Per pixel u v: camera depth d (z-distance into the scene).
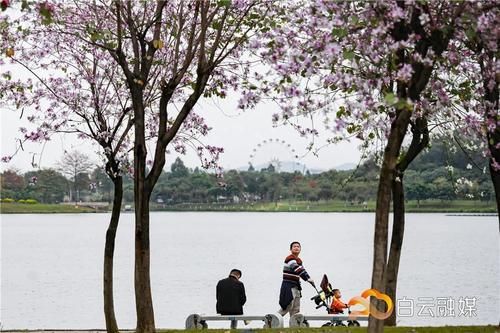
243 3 20.83
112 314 23.50
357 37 15.84
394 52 15.24
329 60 15.57
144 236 20.64
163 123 20.94
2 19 21.98
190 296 43.53
